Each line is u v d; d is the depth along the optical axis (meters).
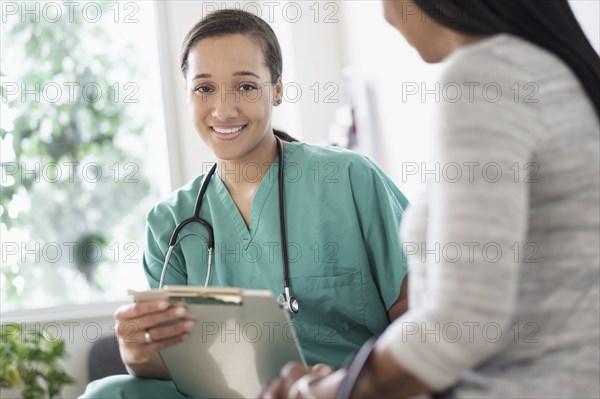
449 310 1.03
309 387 1.21
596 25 2.18
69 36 4.43
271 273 2.12
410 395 1.09
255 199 2.16
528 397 1.10
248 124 2.13
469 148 1.04
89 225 4.41
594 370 1.11
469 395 1.13
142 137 4.50
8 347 3.24
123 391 1.91
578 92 1.15
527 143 1.07
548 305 1.12
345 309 2.09
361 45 3.99
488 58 1.11
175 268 2.26
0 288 4.23
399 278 2.07
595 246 1.12
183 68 2.21
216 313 1.61
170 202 2.28
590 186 1.12
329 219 2.11
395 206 2.13
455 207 1.04
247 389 1.74
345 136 4.08
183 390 1.89
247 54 2.12
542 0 1.19
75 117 4.43
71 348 4.13
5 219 4.28
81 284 4.37
